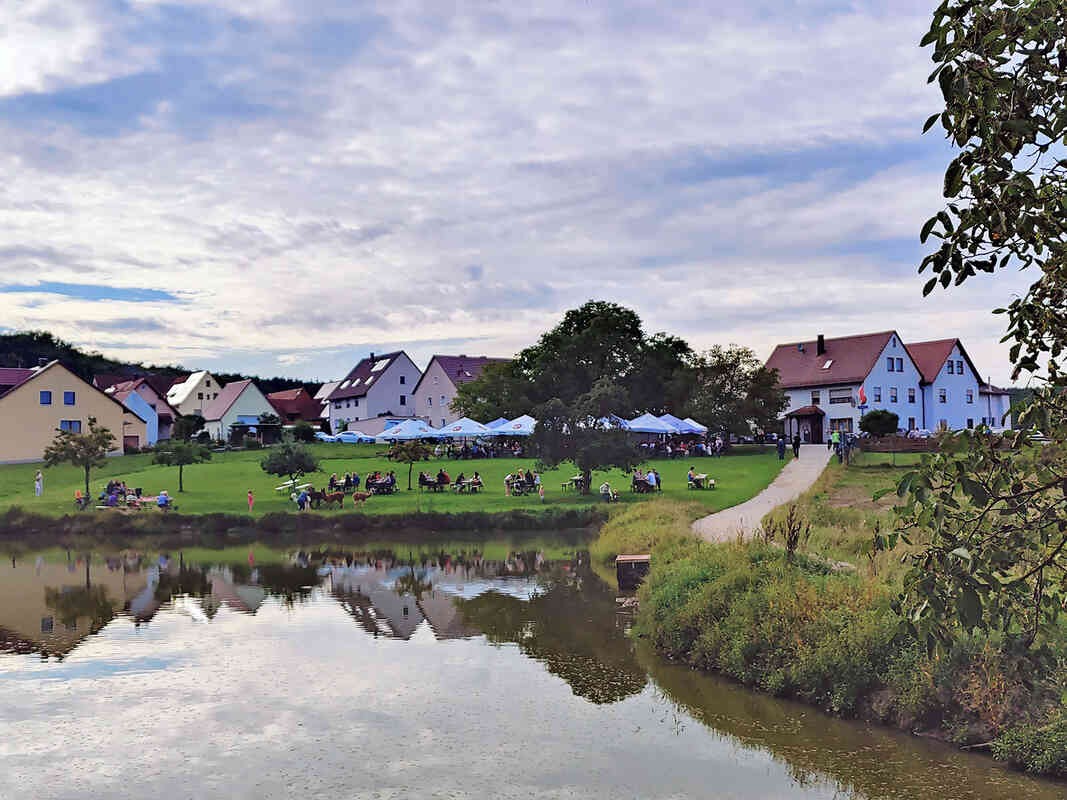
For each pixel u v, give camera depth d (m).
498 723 11.83
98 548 35.50
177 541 37.50
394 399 105.62
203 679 14.38
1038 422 3.35
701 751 10.61
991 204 3.39
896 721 10.98
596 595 21.73
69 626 19.19
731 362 68.75
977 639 10.74
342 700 13.03
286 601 22.11
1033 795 8.90
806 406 79.62
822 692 12.04
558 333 78.31
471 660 15.31
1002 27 3.13
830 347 81.62
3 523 40.19
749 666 13.33
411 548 33.44
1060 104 3.24
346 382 115.38
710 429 67.50
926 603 3.50
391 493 47.09
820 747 10.54
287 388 170.00
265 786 9.81
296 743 11.20
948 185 3.42
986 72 3.23
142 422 77.62
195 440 82.38
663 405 73.31
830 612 12.83
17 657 16.12
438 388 100.31
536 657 15.39
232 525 39.53
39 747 11.16
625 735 11.23
